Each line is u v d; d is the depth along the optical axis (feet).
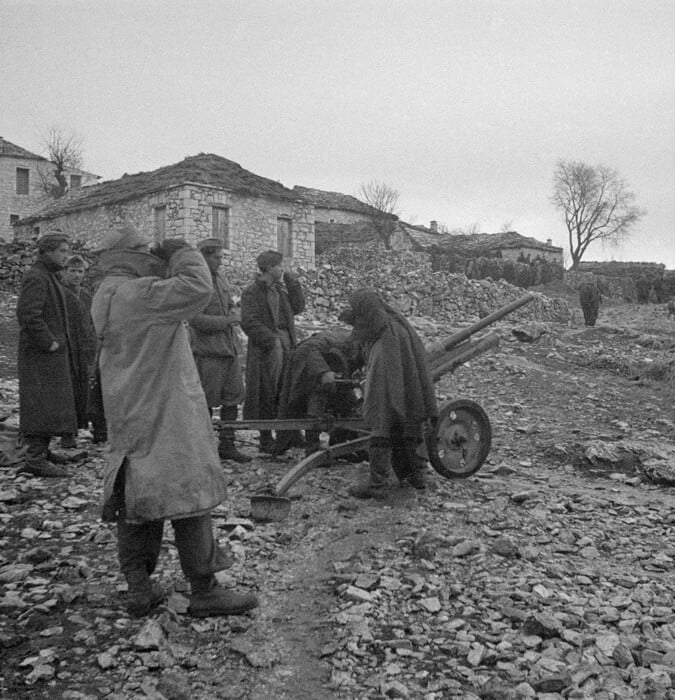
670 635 13.98
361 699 11.48
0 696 10.80
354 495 20.89
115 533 17.07
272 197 97.86
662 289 166.61
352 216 169.17
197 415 12.69
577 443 28.55
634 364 47.42
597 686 12.15
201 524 12.87
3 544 16.31
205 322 22.94
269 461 24.23
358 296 20.59
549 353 51.37
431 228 237.45
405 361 20.57
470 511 20.18
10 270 67.97
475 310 84.74
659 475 25.23
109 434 12.59
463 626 13.78
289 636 13.17
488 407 35.83
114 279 12.85
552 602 14.98
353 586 15.06
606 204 264.52
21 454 22.59
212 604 13.30
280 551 16.96
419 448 21.83
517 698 11.66
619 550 18.52
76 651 12.04
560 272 166.71
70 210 104.53
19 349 21.35
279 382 24.89
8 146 188.03
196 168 96.32
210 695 11.37
